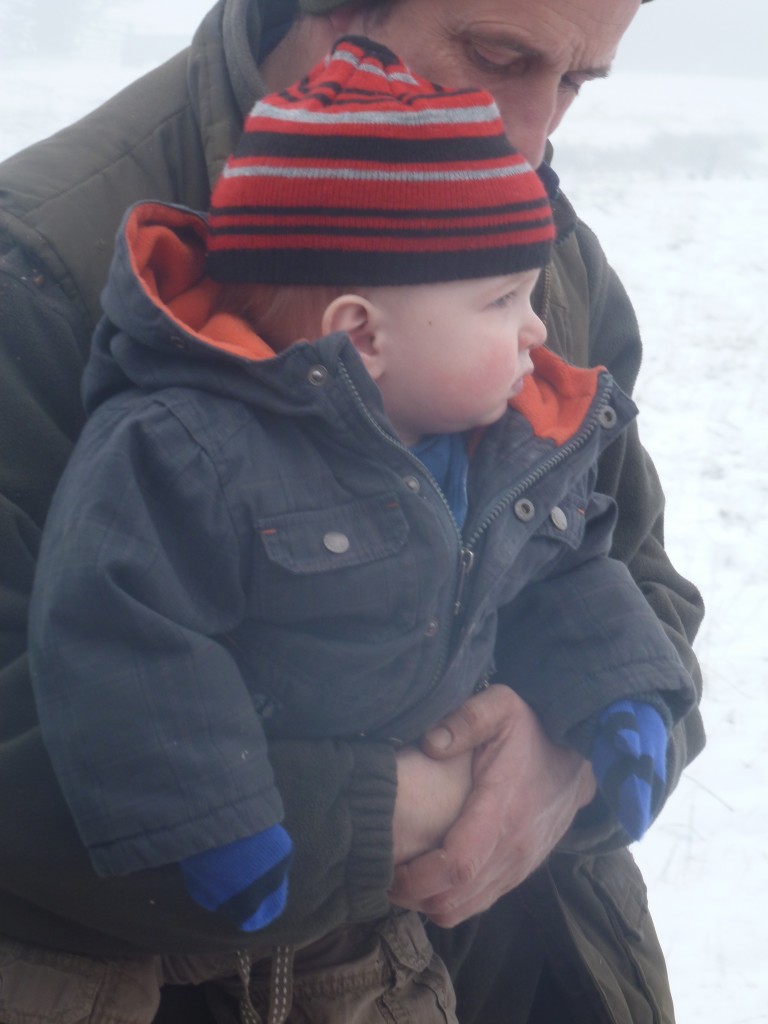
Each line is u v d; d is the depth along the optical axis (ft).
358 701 5.33
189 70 6.29
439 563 5.27
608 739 5.86
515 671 6.12
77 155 5.92
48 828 4.90
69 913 5.06
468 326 5.36
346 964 5.76
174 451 4.89
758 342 28.43
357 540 5.12
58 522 4.78
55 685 4.59
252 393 5.03
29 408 5.38
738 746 14.15
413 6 6.06
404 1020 5.87
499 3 5.86
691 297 31.71
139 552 4.70
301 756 5.16
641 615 6.10
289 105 5.42
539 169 6.69
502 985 6.72
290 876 5.01
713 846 12.51
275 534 4.99
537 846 5.89
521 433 5.69
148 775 4.55
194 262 5.52
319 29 6.42
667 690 6.04
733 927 11.51
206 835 4.56
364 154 5.19
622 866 7.36
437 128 5.25
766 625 16.90
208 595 4.98
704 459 22.02
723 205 41.09
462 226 5.24
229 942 5.10
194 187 6.16
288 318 5.43
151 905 4.96
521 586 5.84
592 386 5.84
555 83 6.23
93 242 5.71
